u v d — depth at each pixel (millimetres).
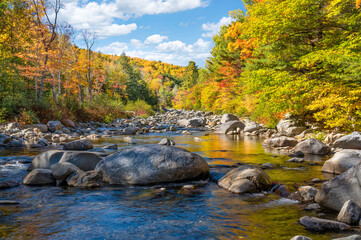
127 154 6195
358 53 10305
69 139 13445
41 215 3984
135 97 74250
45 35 24547
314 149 9570
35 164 6746
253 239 3129
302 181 5723
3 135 11602
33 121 16844
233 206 4355
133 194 5094
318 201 4262
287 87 12336
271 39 14172
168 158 5996
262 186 5223
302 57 11945
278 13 12977
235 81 31641
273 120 17859
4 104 17453
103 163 6141
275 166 7383
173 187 5590
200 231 3393
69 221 3750
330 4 11633
